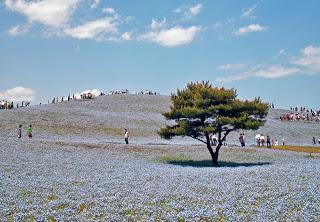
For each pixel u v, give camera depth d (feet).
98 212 62.90
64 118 266.77
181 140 239.50
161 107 371.76
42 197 73.56
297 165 134.00
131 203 70.18
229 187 86.38
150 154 169.78
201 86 159.02
